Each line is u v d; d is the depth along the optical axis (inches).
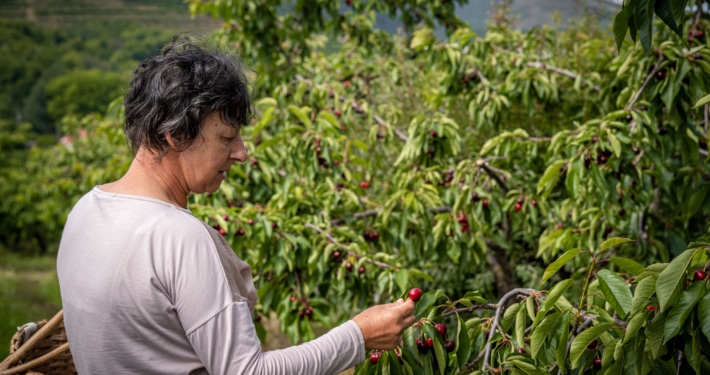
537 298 62.0
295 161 132.8
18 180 538.3
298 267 122.6
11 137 716.7
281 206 125.7
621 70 112.7
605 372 56.7
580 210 125.0
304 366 47.6
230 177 137.2
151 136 48.7
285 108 167.8
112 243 47.0
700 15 120.3
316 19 227.0
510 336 62.7
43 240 561.3
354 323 52.0
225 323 46.2
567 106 157.5
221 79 49.1
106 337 46.6
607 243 59.6
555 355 59.7
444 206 135.7
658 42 116.0
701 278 54.3
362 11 231.0
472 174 127.7
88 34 2849.4
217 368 46.0
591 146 101.6
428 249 135.9
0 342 220.7
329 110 163.2
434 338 58.4
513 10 187.5
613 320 59.9
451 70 150.6
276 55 215.2
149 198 49.1
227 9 204.8
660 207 135.0
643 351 56.2
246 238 117.6
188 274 46.1
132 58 2783.0
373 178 175.8
